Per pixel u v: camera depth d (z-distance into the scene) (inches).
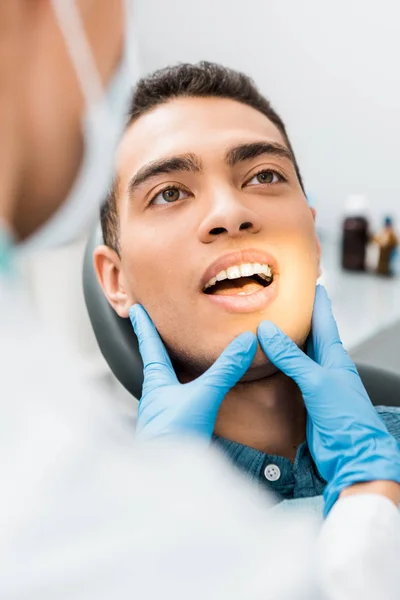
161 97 34.8
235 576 13.8
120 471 14.6
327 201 90.4
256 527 15.5
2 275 13.4
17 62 11.9
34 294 15.7
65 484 13.8
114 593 13.0
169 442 18.8
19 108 12.0
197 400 28.9
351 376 32.1
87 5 12.5
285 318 33.1
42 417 14.1
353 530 21.0
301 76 86.0
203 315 32.5
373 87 81.4
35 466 13.6
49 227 13.9
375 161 84.6
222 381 29.7
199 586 13.5
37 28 12.0
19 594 12.6
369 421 29.2
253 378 33.6
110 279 37.8
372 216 87.1
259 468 31.9
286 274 33.1
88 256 40.3
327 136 87.3
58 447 14.0
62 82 12.5
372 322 59.5
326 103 85.7
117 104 14.6
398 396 40.9
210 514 14.6
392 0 76.1
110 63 13.7
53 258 39.6
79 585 12.9
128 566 13.3
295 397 34.6
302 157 90.0
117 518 13.8
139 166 33.3
